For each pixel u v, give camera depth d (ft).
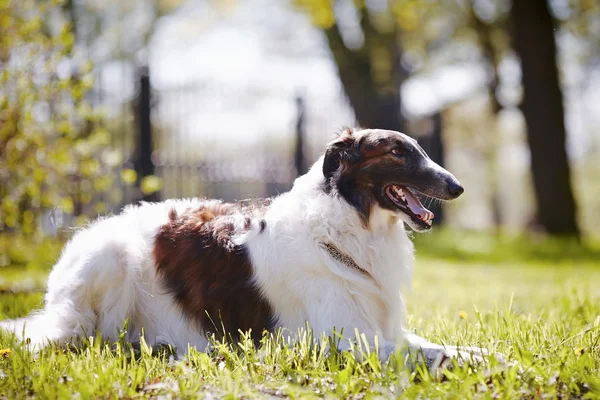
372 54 68.74
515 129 126.93
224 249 13.64
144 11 83.15
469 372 10.71
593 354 12.26
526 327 14.02
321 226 12.95
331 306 12.65
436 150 52.65
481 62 81.10
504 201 184.75
